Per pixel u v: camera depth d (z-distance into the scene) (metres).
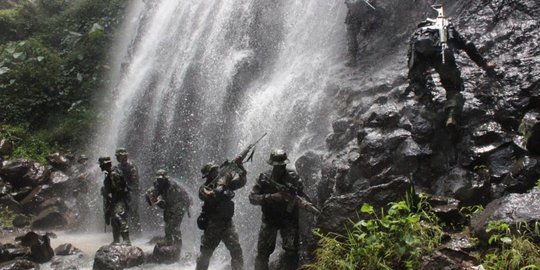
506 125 7.68
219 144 12.70
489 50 8.84
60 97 19.75
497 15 9.39
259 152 11.16
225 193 7.87
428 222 6.54
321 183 8.31
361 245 6.35
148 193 9.65
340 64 11.22
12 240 12.02
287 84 11.87
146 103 15.65
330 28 12.34
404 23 10.88
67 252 10.32
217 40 14.74
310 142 10.08
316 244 7.05
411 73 7.94
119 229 10.04
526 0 9.28
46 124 19.06
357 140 8.48
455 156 7.56
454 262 5.73
